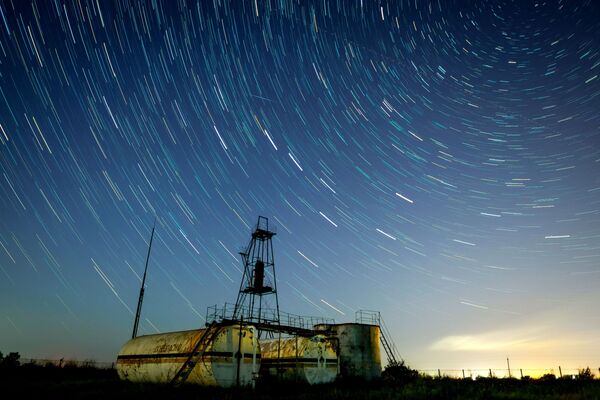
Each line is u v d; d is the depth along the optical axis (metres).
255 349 22.97
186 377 20.77
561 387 23.09
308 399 18.14
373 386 25.62
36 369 31.91
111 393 18.95
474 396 18.34
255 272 30.30
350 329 29.84
